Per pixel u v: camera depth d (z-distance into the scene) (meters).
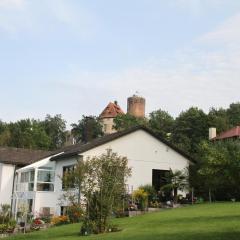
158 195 37.84
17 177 48.09
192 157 41.31
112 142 39.47
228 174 29.33
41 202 41.69
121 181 23.34
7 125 104.00
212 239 16.33
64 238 20.45
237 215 23.92
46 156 48.41
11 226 32.41
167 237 17.38
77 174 22.95
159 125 92.06
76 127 97.81
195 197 38.16
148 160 40.50
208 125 75.75
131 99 130.50
